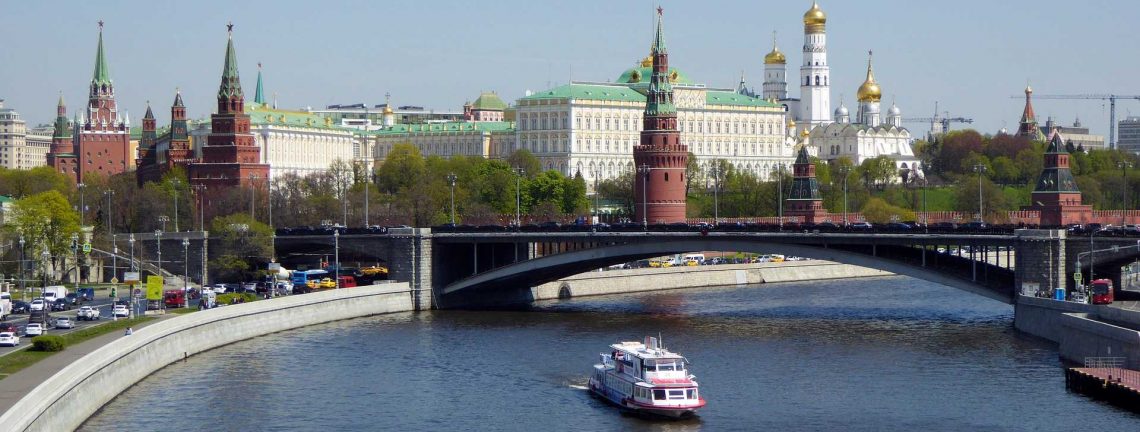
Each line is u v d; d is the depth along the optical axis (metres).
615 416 188.50
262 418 186.38
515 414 189.62
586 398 199.38
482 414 189.62
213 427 181.38
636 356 191.25
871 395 198.25
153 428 179.62
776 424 182.88
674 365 189.25
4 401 159.50
